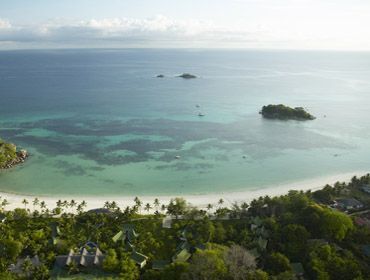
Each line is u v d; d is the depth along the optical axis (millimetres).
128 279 100625
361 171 197125
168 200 159000
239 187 174875
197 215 137375
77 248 115312
